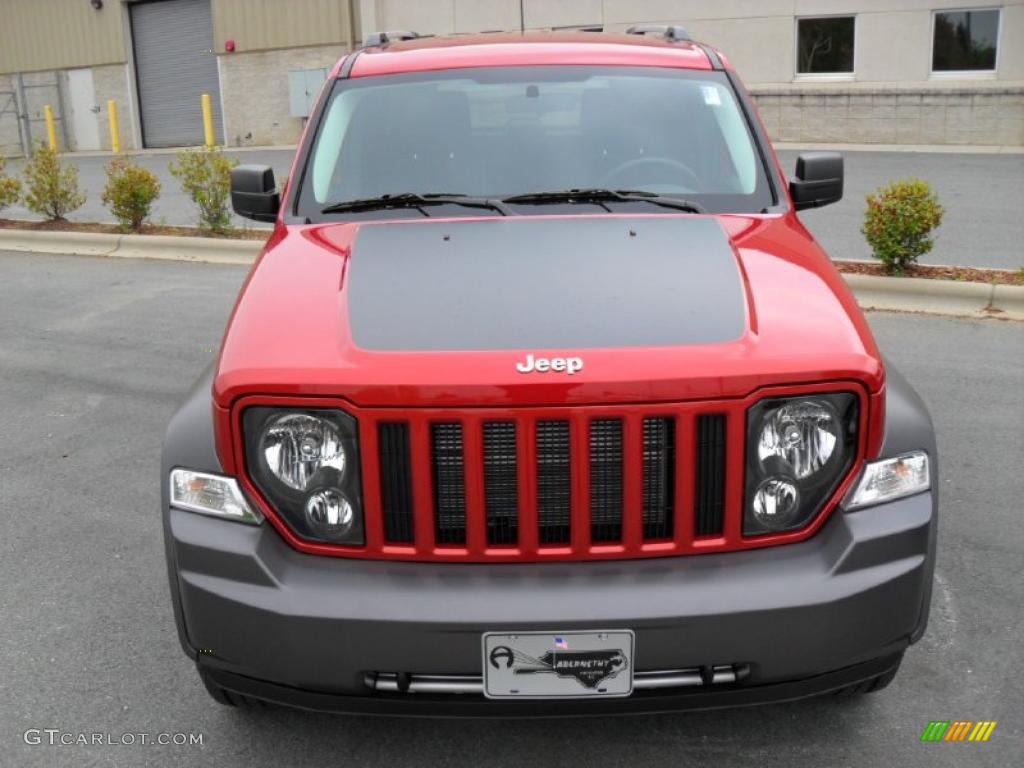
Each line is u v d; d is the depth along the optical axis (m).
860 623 2.68
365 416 2.68
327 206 3.85
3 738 3.28
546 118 4.08
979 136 18.36
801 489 2.77
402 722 3.34
